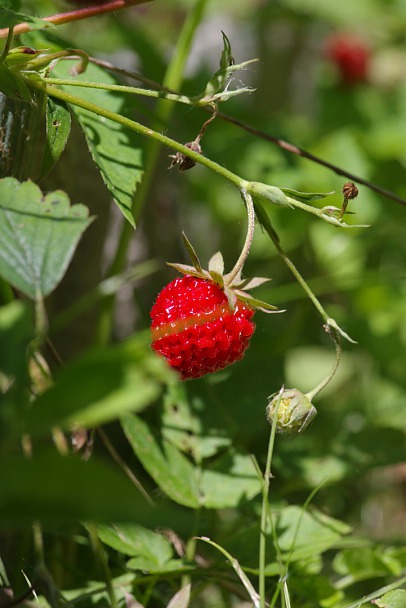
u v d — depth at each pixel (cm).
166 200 34
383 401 35
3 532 22
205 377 23
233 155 32
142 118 31
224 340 19
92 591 20
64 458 14
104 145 21
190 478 22
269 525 22
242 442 25
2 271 17
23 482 14
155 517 14
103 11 20
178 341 19
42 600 20
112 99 22
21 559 22
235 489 22
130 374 14
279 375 24
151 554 21
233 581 21
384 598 20
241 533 22
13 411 15
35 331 16
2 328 15
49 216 17
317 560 22
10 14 18
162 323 20
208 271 20
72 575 23
